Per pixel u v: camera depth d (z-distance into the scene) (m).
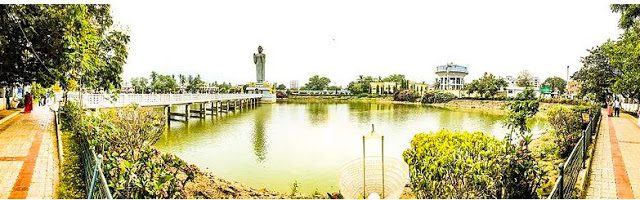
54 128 13.77
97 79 18.30
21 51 13.77
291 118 37.66
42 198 6.14
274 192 11.05
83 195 6.16
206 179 10.98
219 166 14.72
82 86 19.12
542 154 10.88
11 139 11.12
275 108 56.59
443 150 6.29
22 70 15.02
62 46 13.58
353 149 18.72
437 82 103.31
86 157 6.48
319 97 98.00
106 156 6.99
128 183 5.13
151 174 5.82
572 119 13.99
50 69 14.80
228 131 25.81
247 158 16.34
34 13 12.71
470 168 5.62
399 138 22.72
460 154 6.11
